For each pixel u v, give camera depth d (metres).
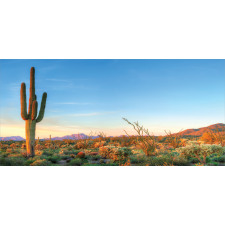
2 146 19.81
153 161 9.40
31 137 11.87
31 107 12.14
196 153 8.98
